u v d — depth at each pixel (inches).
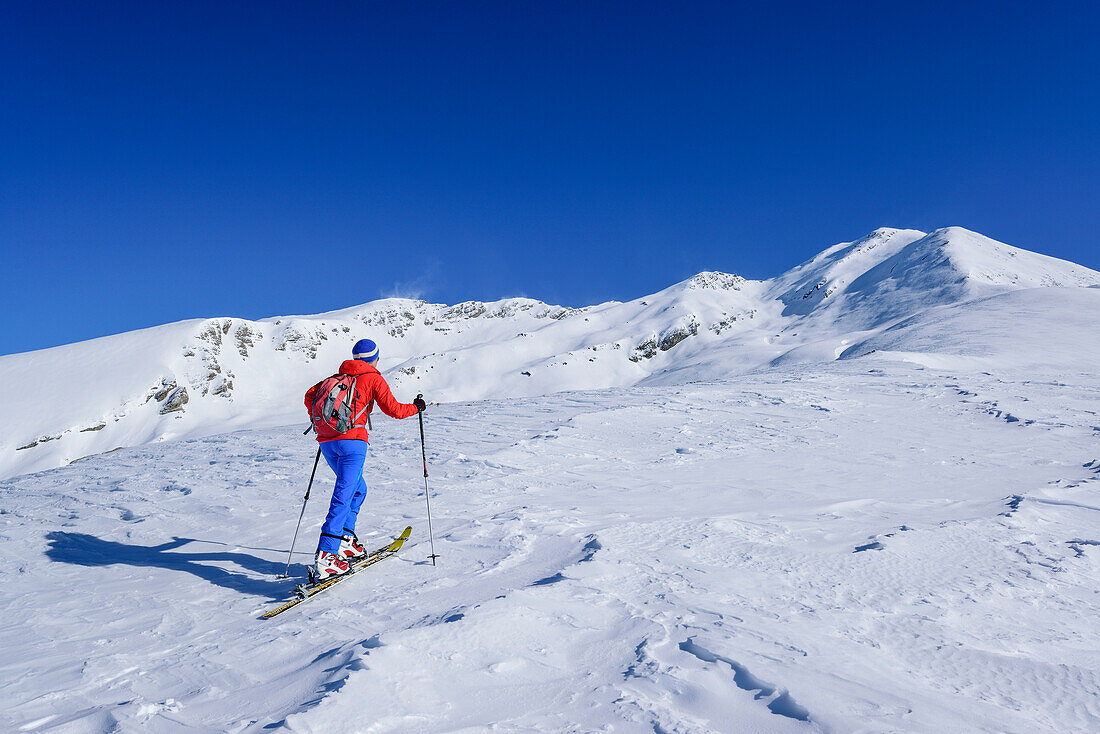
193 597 170.6
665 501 280.8
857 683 110.8
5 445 5123.0
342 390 189.3
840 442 455.5
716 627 134.5
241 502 290.2
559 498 285.7
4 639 140.3
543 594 149.6
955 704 107.5
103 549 221.6
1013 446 444.8
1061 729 101.7
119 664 124.3
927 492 308.7
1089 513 262.2
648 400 668.1
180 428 5861.2
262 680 114.6
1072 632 147.3
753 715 98.7
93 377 6289.4
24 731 97.0
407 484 315.3
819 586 170.1
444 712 98.3
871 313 6328.7
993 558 199.2
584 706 101.3
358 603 158.9
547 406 666.8
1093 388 762.2
